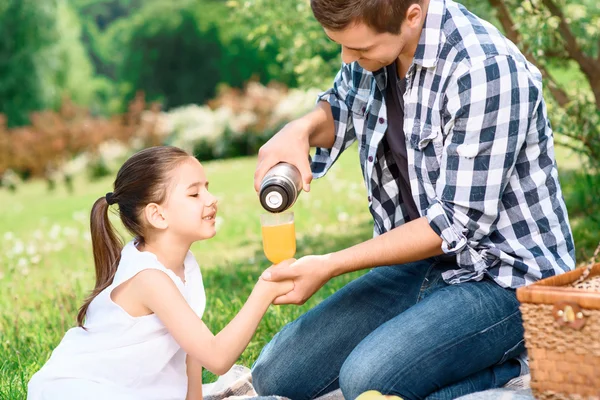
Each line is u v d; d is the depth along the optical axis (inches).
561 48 237.9
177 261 122.0
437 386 113.7
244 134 721.0
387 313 129.1
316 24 269.1
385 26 109.5
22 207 551.8
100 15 1314.0
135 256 117.0
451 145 115.8
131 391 116.0
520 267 116.0
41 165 673.0
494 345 114.9
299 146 128.4
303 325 131.3
